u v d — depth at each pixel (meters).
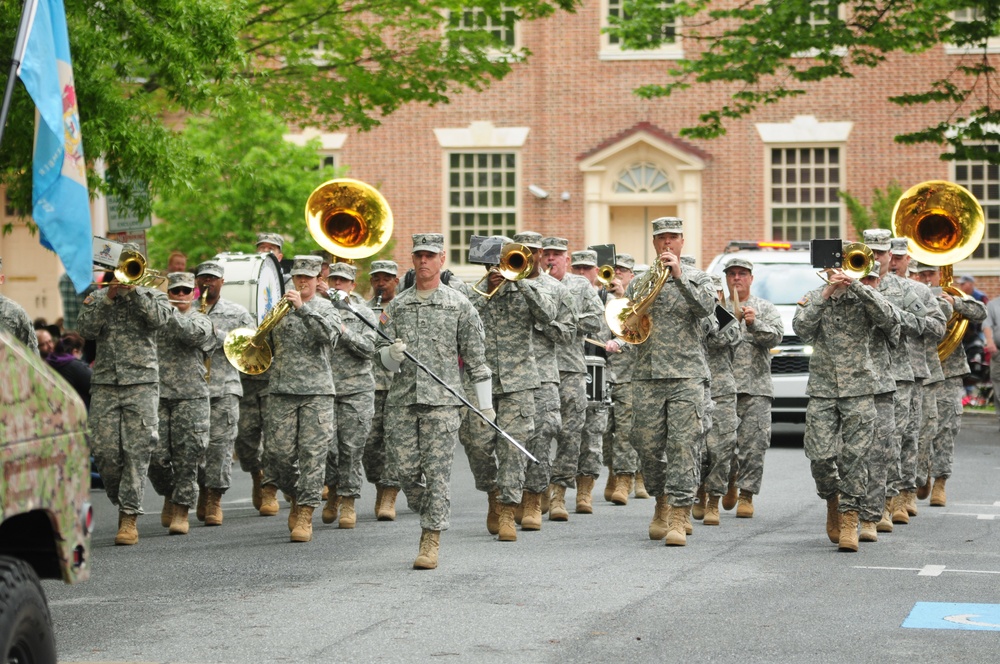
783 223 59.19
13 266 61.31
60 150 13.44
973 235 25.19
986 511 24.70
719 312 20.47
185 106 27.77
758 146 59.16
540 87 59.81
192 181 27.77
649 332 20.56
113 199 30.23
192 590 16.94
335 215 21.55
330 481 23.94
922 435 25.06
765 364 24.17
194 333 22.41
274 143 49.56
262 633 14.40
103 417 21.22
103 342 21.33
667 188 59.50
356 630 14.52
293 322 21.84
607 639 14.05
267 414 22.00
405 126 60.12
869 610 15.48
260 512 25.44
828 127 58.88
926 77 58.34
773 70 44.47
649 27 44.94
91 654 13.54
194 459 22.56
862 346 20.31
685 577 17.58
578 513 24.88
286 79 39.28
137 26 26.08
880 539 21.09
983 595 16.36
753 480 23.98
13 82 12.94
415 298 18.95
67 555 9.62
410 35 40.06
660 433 20.67
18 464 8.91
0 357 8.83
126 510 21.20
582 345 24.00
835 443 20.30
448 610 15.52
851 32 43.66
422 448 18.48
